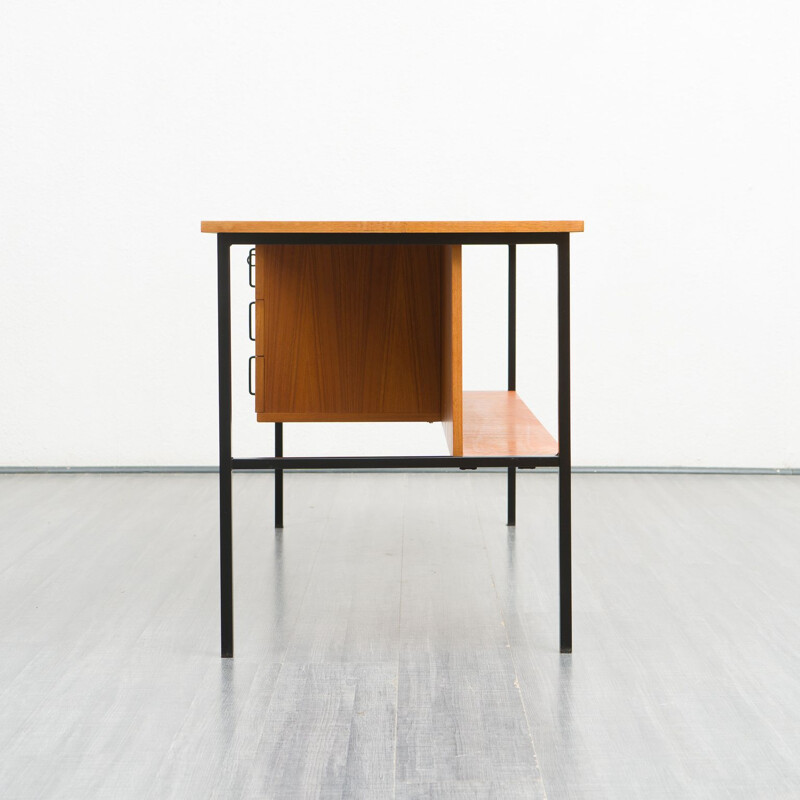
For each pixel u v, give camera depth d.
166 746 1.53
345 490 3.38
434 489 3.40
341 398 2.04
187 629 2.04
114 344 3.66
